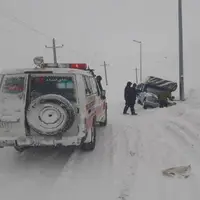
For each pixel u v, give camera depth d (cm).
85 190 466
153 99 1584
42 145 562
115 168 549
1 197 454
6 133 565
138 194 435
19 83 573
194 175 482
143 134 802
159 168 535
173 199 414
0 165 609
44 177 537
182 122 848
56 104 534
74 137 562
